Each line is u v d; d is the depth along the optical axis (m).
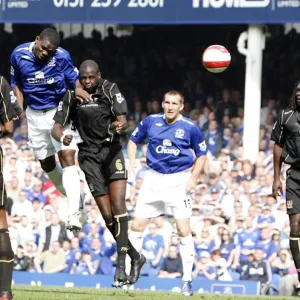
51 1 38.69
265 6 37.06
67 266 35.97
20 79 23.30
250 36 40.31
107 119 21.52
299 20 36.75
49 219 37.12
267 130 43.38
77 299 20.73
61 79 23.14
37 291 23.34
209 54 27.20
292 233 22.56
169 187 25.06
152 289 32.62
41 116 23.69
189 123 24.67
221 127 43.50
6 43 49.81
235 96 45.00
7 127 18.47
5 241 18.27
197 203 36.28
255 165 38.31
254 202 35.78
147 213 25.44
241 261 34.12
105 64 49.31
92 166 21.80
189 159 25.02
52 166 25.19
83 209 24.25
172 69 48.06
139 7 38.09
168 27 48.69
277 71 46.81
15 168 39.94
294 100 22.38
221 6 37.41
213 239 34.62
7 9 38.97
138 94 48.12
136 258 23.23
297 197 22.50
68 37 49.91
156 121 24.97
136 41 49.06
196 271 34.34
